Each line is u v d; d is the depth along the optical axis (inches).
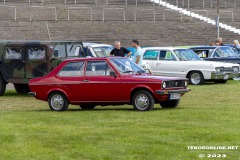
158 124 872.3
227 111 1008.2
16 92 1494.8
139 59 1453.0
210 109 1042.1
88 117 958.4
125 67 1048.8
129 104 1042.1
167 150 708.7
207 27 2883.9
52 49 1363.2
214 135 781.3
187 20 2952.8
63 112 1035.9
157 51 1729.8
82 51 1434.5
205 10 3117.6
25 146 740.0
